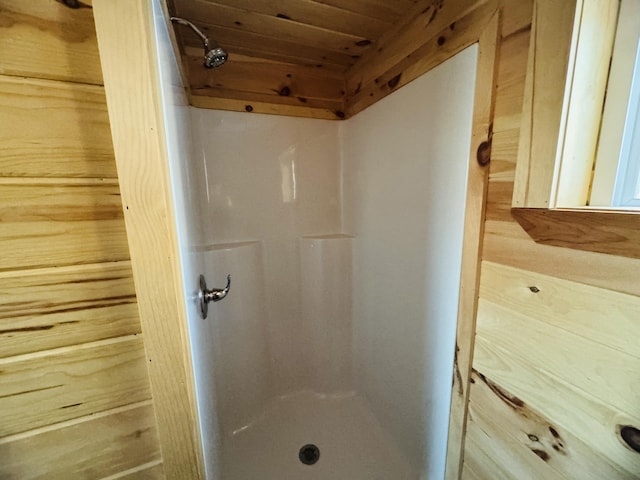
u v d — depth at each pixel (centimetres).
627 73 47
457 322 75
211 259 115
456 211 77
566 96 47
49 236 36
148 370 41
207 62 83
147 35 34
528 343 57
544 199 52
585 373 48
